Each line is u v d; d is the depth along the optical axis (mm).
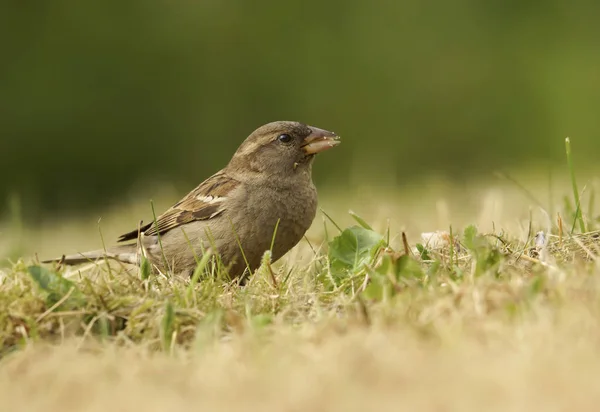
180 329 6414
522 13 32969
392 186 20812
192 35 34094
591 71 31438
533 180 20391
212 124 34094
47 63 32844
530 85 32031
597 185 16625
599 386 4324
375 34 34250
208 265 9258
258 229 9336
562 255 7582
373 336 5375
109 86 33406
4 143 32406
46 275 6836
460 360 4863
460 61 33250
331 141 9523
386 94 33938
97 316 6551
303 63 34438
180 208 9594
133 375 5215
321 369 4910
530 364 4668
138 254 9680
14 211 13320
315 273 8305
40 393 5137
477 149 32625
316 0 34531
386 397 4457
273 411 4434
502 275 6805
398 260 6820
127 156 33500
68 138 32938
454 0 33500
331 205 17547
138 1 33844
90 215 26453
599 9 32250
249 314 6559
